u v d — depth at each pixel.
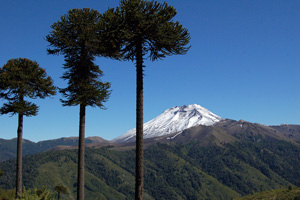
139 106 16.95
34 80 28.17
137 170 16.25
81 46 24.02
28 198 14.59
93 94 22.23
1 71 27.92
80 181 22.14
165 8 16.92
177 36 16.98
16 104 26.95
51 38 23.64
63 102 22.55
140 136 16.58
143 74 17.53
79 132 22.69
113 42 17.48
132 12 16.47
